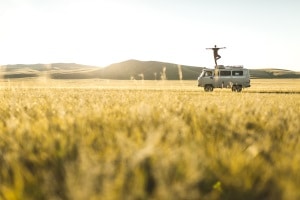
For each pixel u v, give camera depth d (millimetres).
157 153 2852
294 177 2570
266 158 3289
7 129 4410
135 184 2357
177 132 4004
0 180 2908
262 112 6270
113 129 4180
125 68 194750
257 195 2650
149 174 2670
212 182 2846
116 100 9867
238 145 3543
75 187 2223
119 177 2434
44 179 2764
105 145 3531
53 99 10094
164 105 7125
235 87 43875
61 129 4168
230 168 2867
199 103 8000
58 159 3201
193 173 2516
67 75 182000
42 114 5680
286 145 3668
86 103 8555
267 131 4406
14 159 3184
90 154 2971
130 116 5176
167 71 186125
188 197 2215
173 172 2561
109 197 2145
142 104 5734
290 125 4691
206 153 3326
